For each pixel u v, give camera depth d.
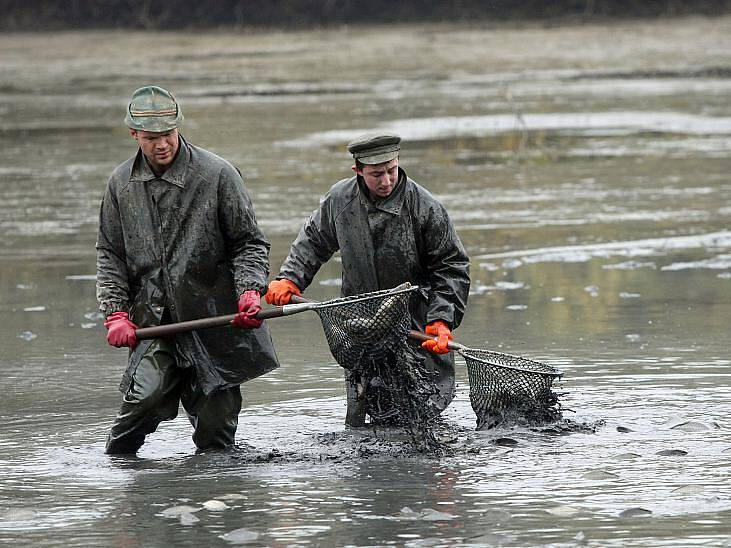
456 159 45.94
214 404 15.89
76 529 12.74
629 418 16.64
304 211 35.00
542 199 36.62
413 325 17.00
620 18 135.50
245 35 132.62
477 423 16.72
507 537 12.17
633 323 22.25
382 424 16.56
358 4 143.50
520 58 98.62
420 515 12.90
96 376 19.86
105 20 145.00
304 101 69.62
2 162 48.09
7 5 147.12
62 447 16.12
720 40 108.94
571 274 26.73
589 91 71.69
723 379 18.52
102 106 70.00
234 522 12.88
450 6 142.50
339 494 13.77
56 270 28.48
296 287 17.03
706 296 24.31
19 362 20.78
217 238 15.94
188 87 80.62
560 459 14.92
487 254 28.95
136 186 15.82
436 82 80.69
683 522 12.47
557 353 20.28
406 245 16.67
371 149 16.25
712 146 47.66
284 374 19.72
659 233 30.97
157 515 13.16
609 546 11.85
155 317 15.89
